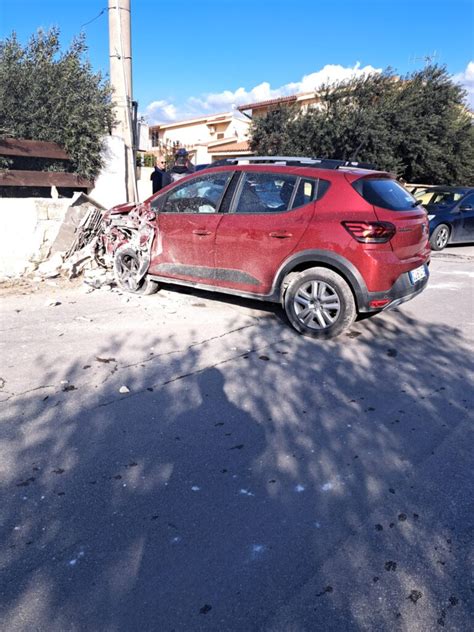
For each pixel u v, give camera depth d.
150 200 6.24
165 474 2.94
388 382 4.27
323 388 4.11
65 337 4.96
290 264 5.12
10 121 8.36
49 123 8.68
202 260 5.73
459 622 2.05
